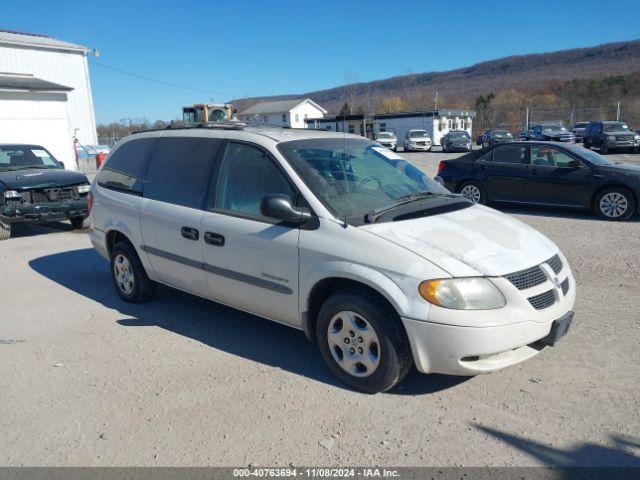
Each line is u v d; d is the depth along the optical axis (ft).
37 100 67.15
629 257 22.97
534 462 9.64
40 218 30.63
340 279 12.21
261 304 13.99
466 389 12.16
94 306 18.75
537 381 12.42
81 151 95.25
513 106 222.48
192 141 16.33
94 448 10.46
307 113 251.39
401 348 11.35
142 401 12.14
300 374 13.15
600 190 32.50
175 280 16.61
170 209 16.02
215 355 14.40
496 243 12.07
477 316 10.71
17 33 104.12
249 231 13.70
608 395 11.74
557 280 12.07
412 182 15.19
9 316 18.08
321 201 12.75
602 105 196.65
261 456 10.03
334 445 10.28
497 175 36.40
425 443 10.25
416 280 10.94
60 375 13.57
